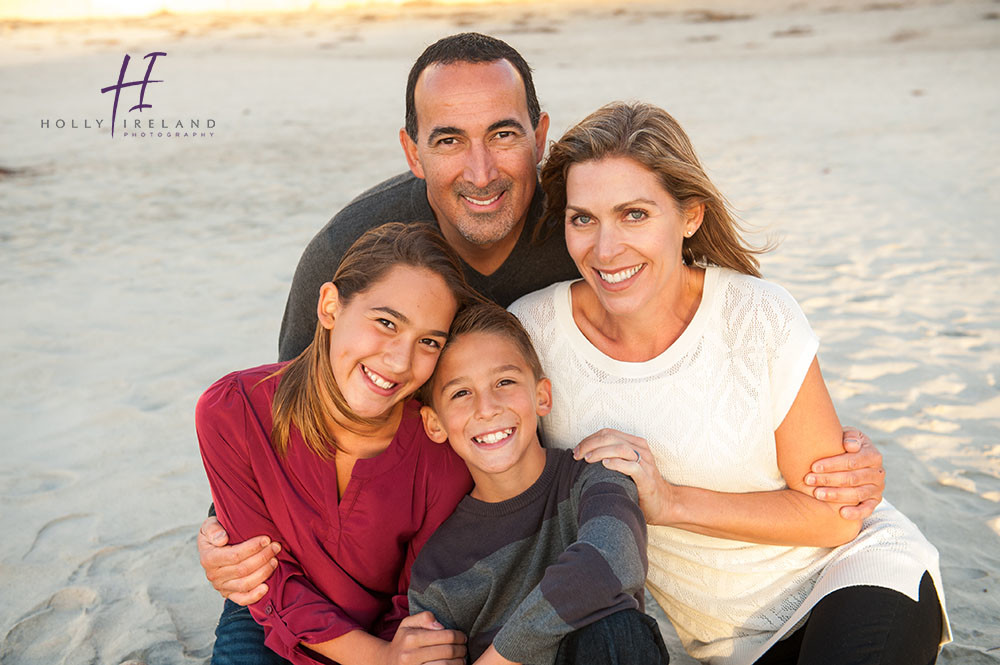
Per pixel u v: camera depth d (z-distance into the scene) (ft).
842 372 13.69
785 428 6.62
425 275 6.22
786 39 84.43
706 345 6.67
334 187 29.71
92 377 14.34
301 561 6.73
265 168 33.45
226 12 223.30
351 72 70.64
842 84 51.70
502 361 6.31
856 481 6.50
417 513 6.72
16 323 17.04
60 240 23.54
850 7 118.73
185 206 27.45
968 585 8.43
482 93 7.44
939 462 10.80
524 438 6.34
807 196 26.14
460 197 7.84
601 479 6.14
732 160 32.12
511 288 8.55
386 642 6.20
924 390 12.86
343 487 6.73
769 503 6.51
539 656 5.58
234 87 62.18
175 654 7.91
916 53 65.82
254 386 6.83
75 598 8.76
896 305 16.63
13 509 10.39
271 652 6.76
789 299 6.63
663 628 8.43
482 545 6.43
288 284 19.25
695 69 63.16
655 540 6.98
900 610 5.97
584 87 54.95
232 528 6.77
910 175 28.27
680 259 6.71
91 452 11.80
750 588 6.77
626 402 6.83
